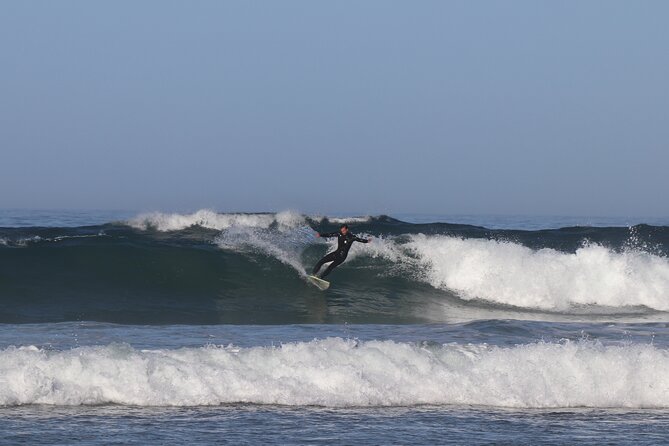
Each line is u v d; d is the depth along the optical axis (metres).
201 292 71.00
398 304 71.25
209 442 31.38
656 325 59.41
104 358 38.34
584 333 54.59
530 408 38.62
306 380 38.88
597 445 32.50
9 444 30.33
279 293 72.44
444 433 33.59
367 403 38.06
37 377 36.56
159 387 37.34
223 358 39.78
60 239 78.50
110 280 71.00
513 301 75.44
